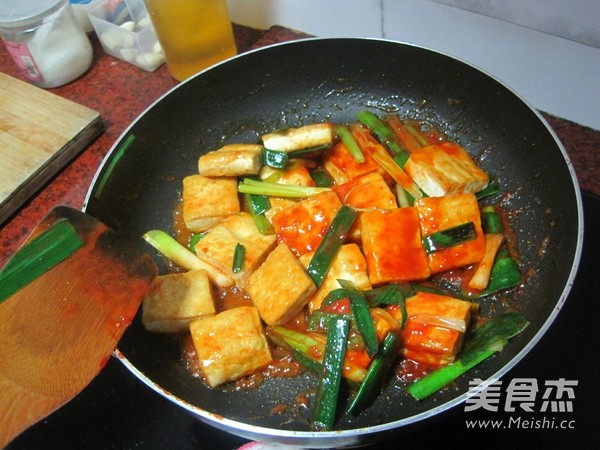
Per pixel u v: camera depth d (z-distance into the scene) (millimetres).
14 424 233
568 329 327
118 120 446
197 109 411
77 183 412
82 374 247
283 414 308
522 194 361
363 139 405
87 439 318
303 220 359
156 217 395
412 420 254
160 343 337
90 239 277
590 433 294
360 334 304
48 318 259
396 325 308
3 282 264
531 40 385
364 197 369
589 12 347
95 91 471
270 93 427
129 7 474
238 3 492
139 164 390
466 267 350
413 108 416
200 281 341
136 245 283
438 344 303
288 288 325
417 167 370
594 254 349
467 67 374
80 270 271
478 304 335
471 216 347
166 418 321
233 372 314
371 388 300
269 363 327
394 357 312
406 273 334
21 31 424
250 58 400
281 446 306
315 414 299
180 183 408
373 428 254
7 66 500
